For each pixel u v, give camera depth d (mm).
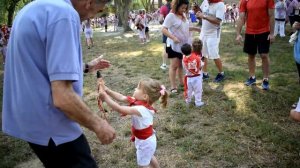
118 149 4309
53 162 2010
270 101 5594
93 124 1846
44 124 1859
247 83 6473
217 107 5488
